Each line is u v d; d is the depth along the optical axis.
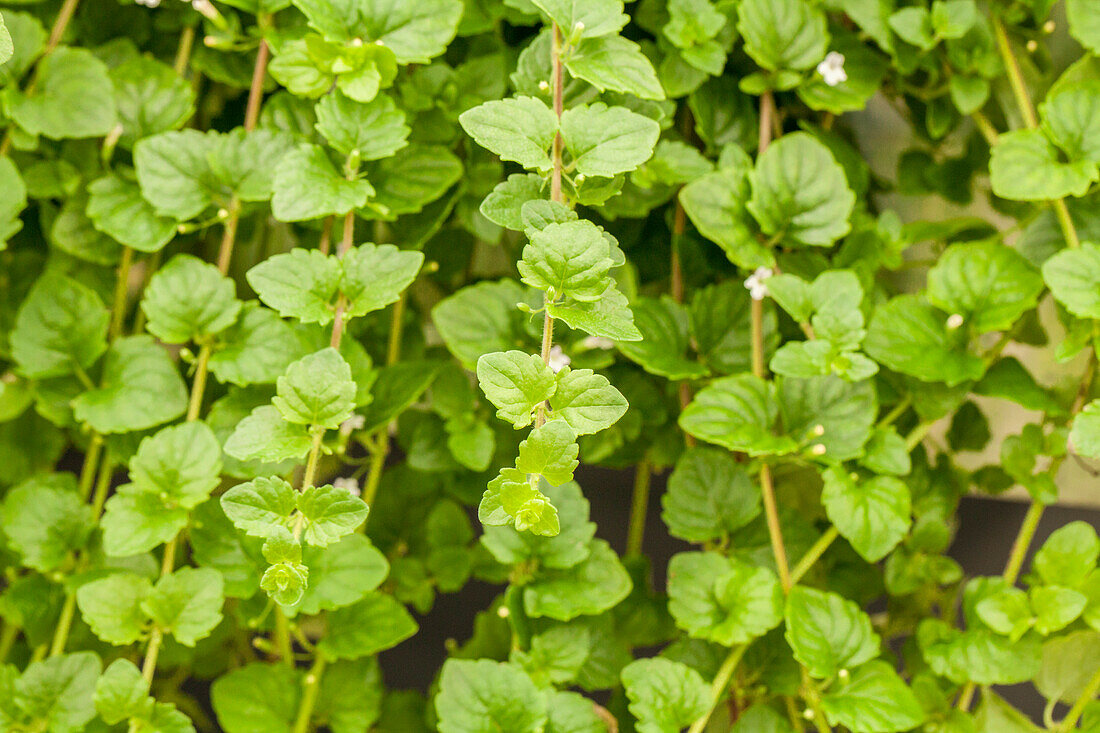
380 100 0.70
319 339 0.72
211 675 0.79
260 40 0.73
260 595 0.72
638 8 0.74
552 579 0.72
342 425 0.72
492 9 0.74
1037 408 0.72
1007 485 0.77
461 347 0.73
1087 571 0.71
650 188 0.73
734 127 0.74
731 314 0.74
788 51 0.73
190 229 0.72
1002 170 0.72
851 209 0.72
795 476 0.77
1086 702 0.72
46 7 0.75
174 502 0.70
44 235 0.77
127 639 0.70
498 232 0.75
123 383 0.72
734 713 0.74
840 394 0.72
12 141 0.73
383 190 0.72
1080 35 0.72
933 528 0.75
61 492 0.73
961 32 0.73
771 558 0.74
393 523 0.78
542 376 0.64
